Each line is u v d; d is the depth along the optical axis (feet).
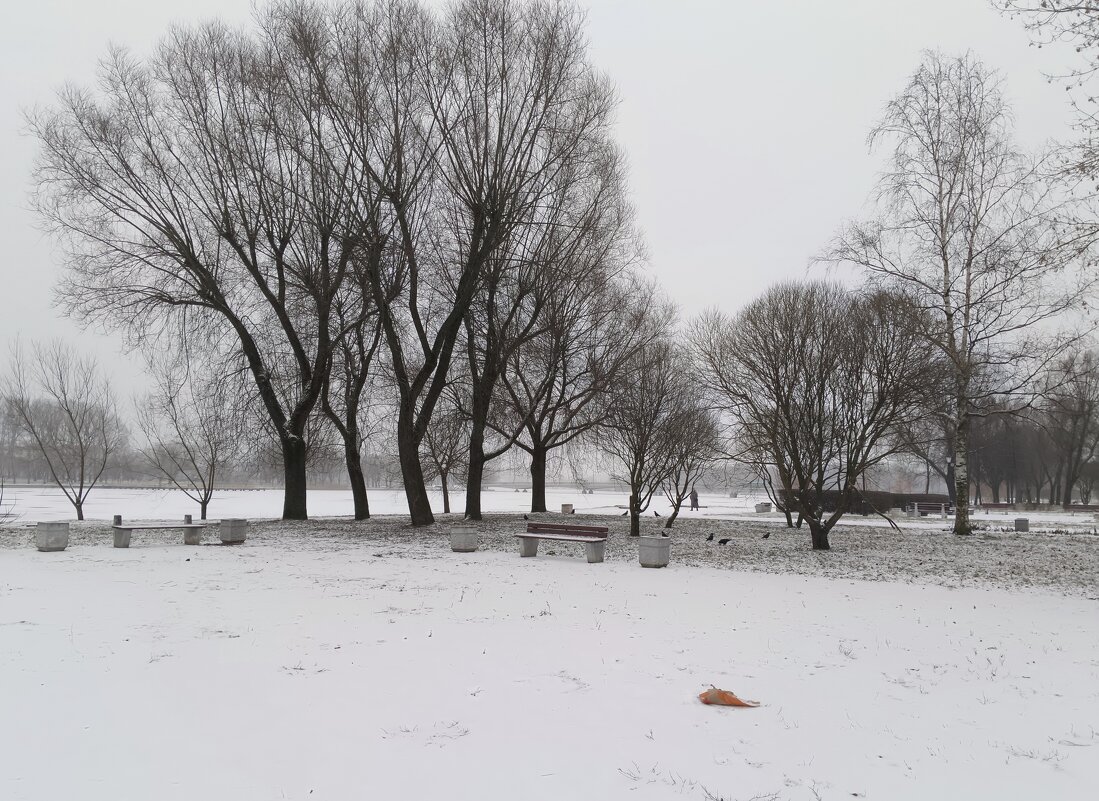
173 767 15.28
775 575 47.01
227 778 14.78
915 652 26.73
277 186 80.64
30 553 55.16
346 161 73.77
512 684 21.75
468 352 93.40
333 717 18.56
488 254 78.02
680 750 16.89
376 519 98.68
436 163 78.69
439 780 14.90
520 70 77.82
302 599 35.50
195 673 22.27
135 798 13.75
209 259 84.89
